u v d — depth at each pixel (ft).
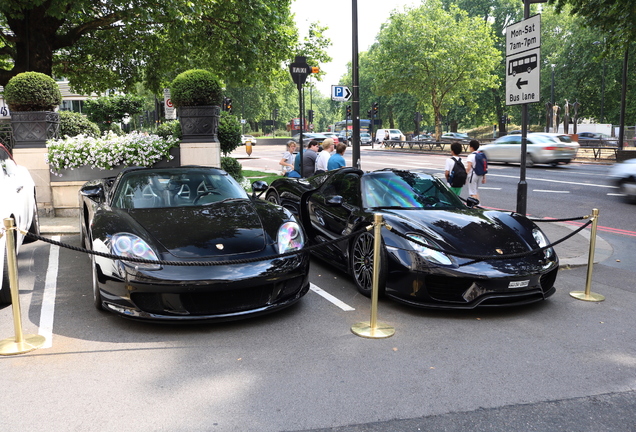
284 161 39.29
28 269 18.35
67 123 40.88
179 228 13.42
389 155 106.63
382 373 10.27
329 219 18.28
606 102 157.28
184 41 49.85
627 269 19.57
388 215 15.66
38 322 13.01
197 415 8.57
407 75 124.06
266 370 10.33
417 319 13.60
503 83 173.68
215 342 11.77
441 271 13.41
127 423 8.29
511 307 14.78
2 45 50.31
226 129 39.04
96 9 45.60
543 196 41.45
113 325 12.78
